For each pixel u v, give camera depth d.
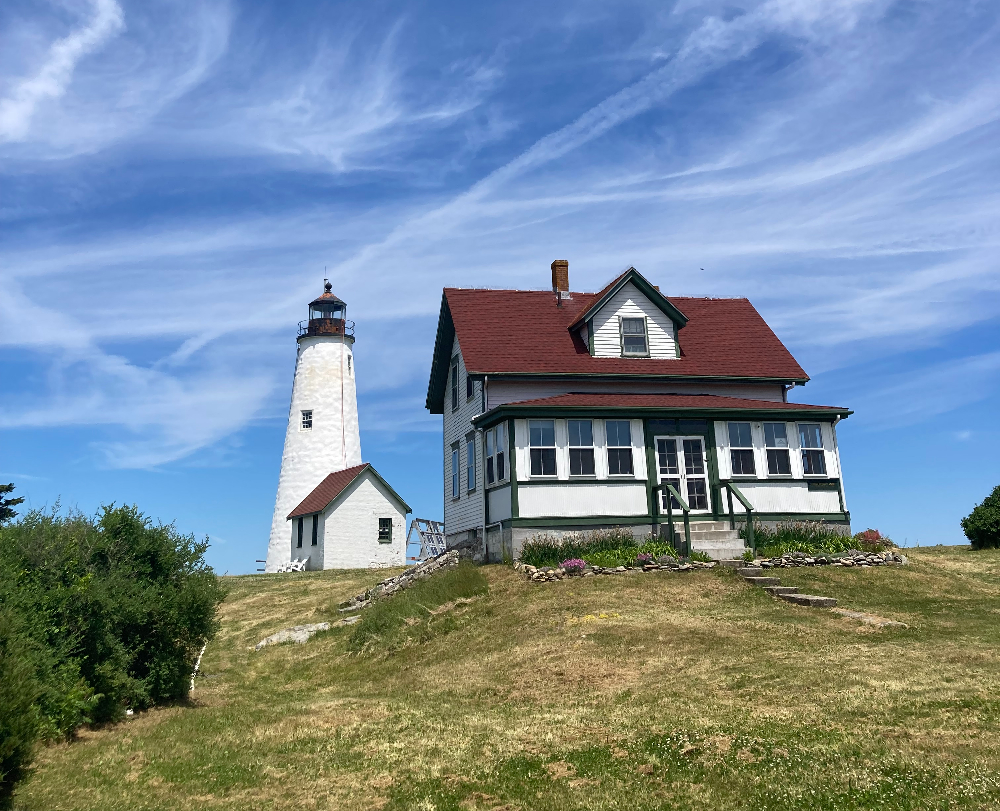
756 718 9.78
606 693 11.86
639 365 25.91
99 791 8.97
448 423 29.50
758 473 23.22
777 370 26.91
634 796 8.07
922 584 19.11
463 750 9.95
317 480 46.16
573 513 21.83
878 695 10.17
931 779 7.61
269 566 46.03
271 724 11.94
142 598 12.89
